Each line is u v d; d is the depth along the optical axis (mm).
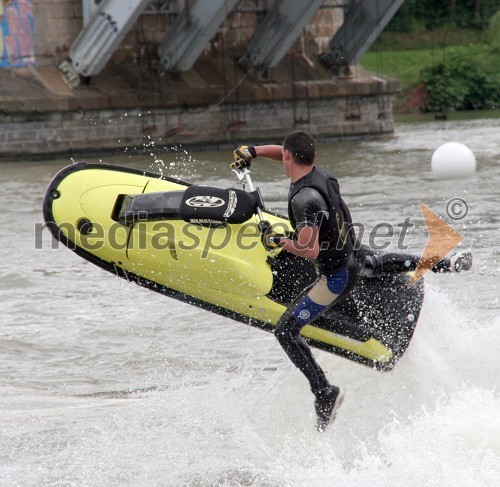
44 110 83938
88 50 84250
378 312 21938
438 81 147875
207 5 85188
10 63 85312
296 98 96812
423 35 161875
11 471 19031
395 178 65375
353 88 100062
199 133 92312
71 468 19172
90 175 23828
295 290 22469
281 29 92188
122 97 87188
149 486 18250
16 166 80938
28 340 29703
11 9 84562
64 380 26031
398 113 147000
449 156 42812
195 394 24016
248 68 95438
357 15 98062
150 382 25578
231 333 29984
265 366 26266
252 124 95125
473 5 165250
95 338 29875
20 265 40625
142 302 34219
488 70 150125
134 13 80250
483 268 35000
